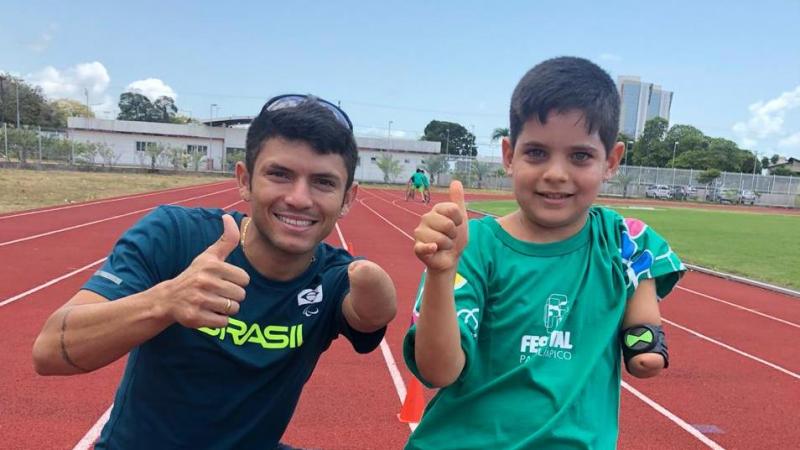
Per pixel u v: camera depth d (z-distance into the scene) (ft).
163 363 5.12
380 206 77.30
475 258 5.17
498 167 165.89
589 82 4.90
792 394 14.75
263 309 5.27
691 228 65.16
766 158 245.86
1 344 15.29
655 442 11.76
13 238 33.42
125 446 5.26
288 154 4.83
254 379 5.29
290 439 11.07
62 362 4.33
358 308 5.28
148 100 288.92
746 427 12.66
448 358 4.51
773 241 53.93
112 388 12.87
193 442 5.24
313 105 5.02
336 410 12.40
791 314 24.29
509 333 5.08
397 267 30.40
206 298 4.07
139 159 172.96
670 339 19.48
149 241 5.17
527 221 5.36
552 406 4.89
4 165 113.29
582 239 5.34
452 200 4.37
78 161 140.56
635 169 157.38
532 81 5.00
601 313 5.20
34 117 210.59
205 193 83.82
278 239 4.97
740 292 28.99
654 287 5.46
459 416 5.13
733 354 18.06
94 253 29.86
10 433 10.67
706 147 230.48
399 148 188.75
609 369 5.22
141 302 4.18
